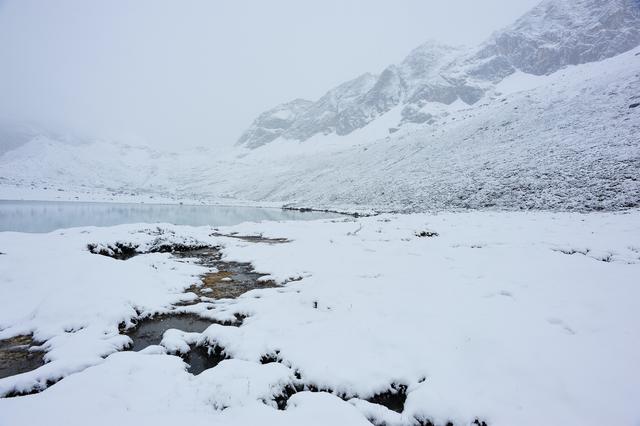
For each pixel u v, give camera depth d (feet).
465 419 18.21
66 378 20.85
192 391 19.99
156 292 38.04
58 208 189.57
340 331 27.91
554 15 612.70
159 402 18.71
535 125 197.57
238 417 17.48
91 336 27.58
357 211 179.32
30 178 540.11
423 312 30.40
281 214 192.95
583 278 36.50
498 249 54.70
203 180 643.04
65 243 54.39
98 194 349.61
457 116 348.38
